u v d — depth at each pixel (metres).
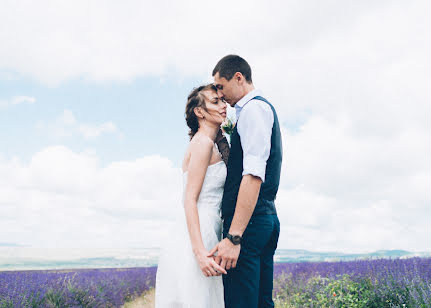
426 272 4.91
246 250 2.16
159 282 2.33
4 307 4.52
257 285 2.17
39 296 5.24
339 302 5.03
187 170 2.41
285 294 6.98
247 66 2.37
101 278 8.30
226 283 2.24
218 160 2.44
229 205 2.25
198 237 2.20
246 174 2.05
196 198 2.30
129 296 8.97
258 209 2.19
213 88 2.49
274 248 2.43
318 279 6.17
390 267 5.42
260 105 2.19
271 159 2.23
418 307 3.98
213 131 2.49
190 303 2.20
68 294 5.77
